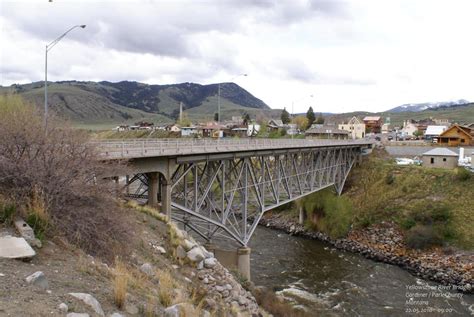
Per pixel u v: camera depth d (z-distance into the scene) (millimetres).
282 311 21391
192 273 16031
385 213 48906
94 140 16109
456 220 43688
